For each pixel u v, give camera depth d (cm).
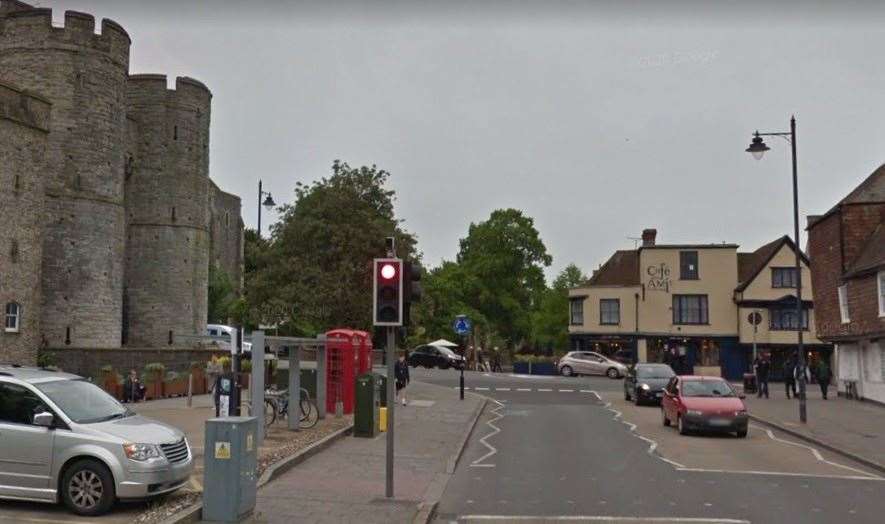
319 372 2211
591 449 1834
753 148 2397
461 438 1962
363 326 3381
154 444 1052
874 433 2120
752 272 5444
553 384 4078
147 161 5109
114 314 4322
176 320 5103
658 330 5516
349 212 3459
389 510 1099
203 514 995
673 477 1442
